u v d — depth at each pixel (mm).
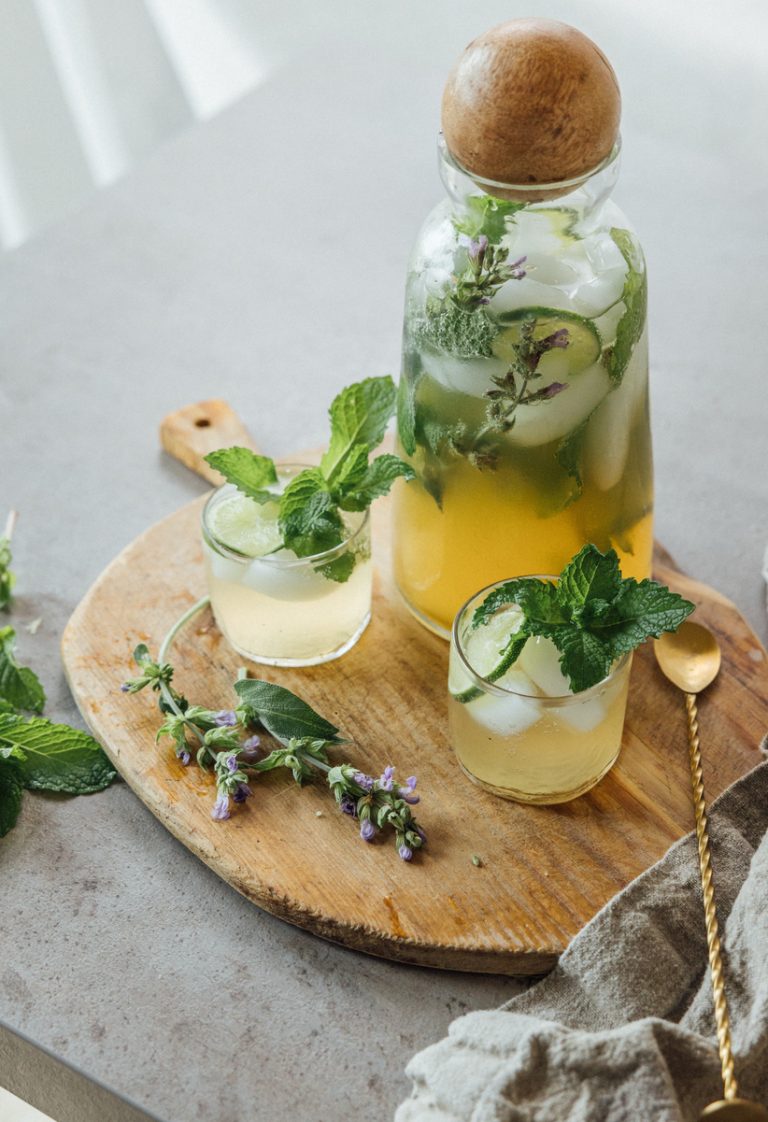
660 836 744
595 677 707
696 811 743
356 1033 696
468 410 732
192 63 1807
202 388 986
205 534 785
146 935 728
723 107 1411
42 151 1801
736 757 772
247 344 1016
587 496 752
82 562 887
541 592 720
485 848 741
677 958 693
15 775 774
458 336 715
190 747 778
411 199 1122
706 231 1080
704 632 815
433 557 795
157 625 837
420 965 718
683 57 1498
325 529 774
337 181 1141
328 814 753
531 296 705
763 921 685
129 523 908
